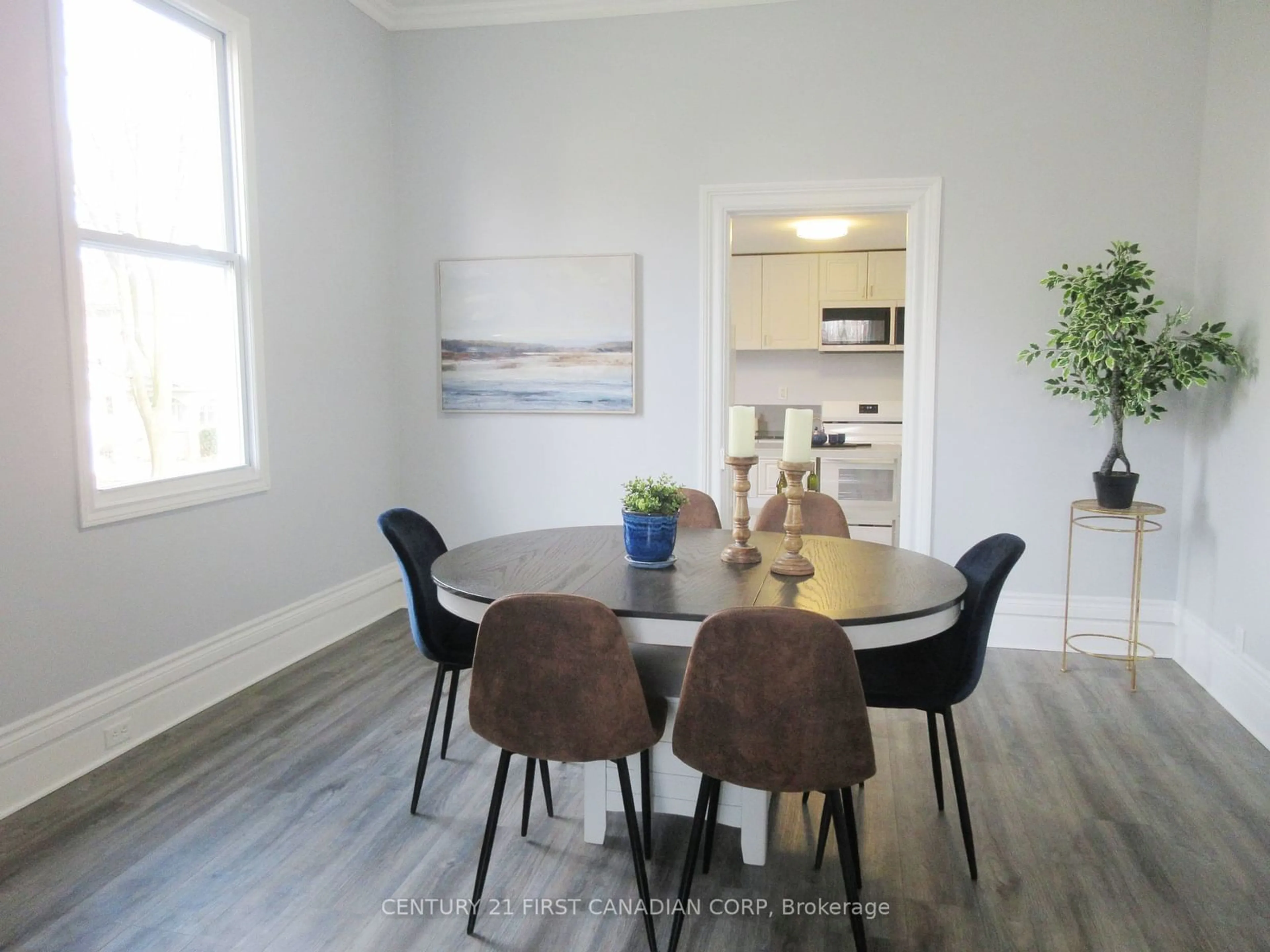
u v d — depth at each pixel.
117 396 2.91
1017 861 2.24
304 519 3.83
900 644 1.98
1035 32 3.78
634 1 4.09
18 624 2.51
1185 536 3.77
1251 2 3.21
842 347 7.16
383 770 2.74
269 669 3.59
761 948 1.91
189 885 2.12
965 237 3.91
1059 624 3.97
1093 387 3.74
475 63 4.32
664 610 1.96
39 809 2.48
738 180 4.09
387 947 1.90
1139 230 3.76
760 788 1.76
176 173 3.13
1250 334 3.16
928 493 4.02
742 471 2.42
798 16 3.98
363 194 4.21
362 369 4.25
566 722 1.85
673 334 4.22
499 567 2.41
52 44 2.56
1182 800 2.56
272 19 3.55
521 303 4.35
